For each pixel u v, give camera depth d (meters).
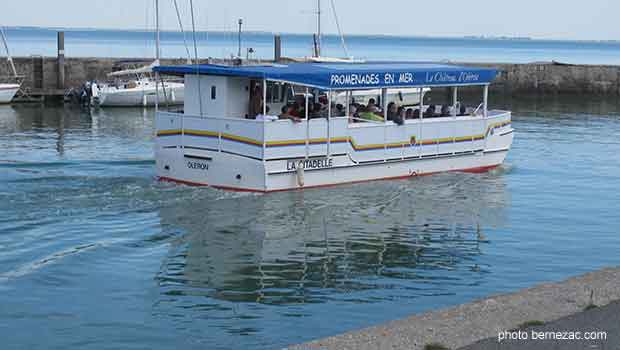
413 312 13.98
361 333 9.91
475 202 23.03
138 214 20.27
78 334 12.80
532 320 10.28
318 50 49.44
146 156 29.89
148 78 54.66
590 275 12.27
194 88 23.17
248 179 22.09
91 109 50.59
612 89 65.12
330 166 23.27
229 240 18.48
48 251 17.19
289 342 12.60
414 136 25.25
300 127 22.34
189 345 12.45
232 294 14.84
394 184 24.64
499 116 28.06
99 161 27.66
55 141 34.66
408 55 169.25
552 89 65.06
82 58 56.56
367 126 23.97
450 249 18.22
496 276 16.25
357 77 23.34
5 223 19.11
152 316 13.64
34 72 55.81
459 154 26.75
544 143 35.78
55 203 21.03
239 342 12.59
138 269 16.27
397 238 19.02
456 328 10.05
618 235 19.80
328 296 14.79
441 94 61.38
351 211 21.34
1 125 40.94
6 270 15.94
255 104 23.12
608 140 37.06
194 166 22.97
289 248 17.98
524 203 23.17
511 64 64.50
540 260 17.50
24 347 12.25
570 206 22.97
